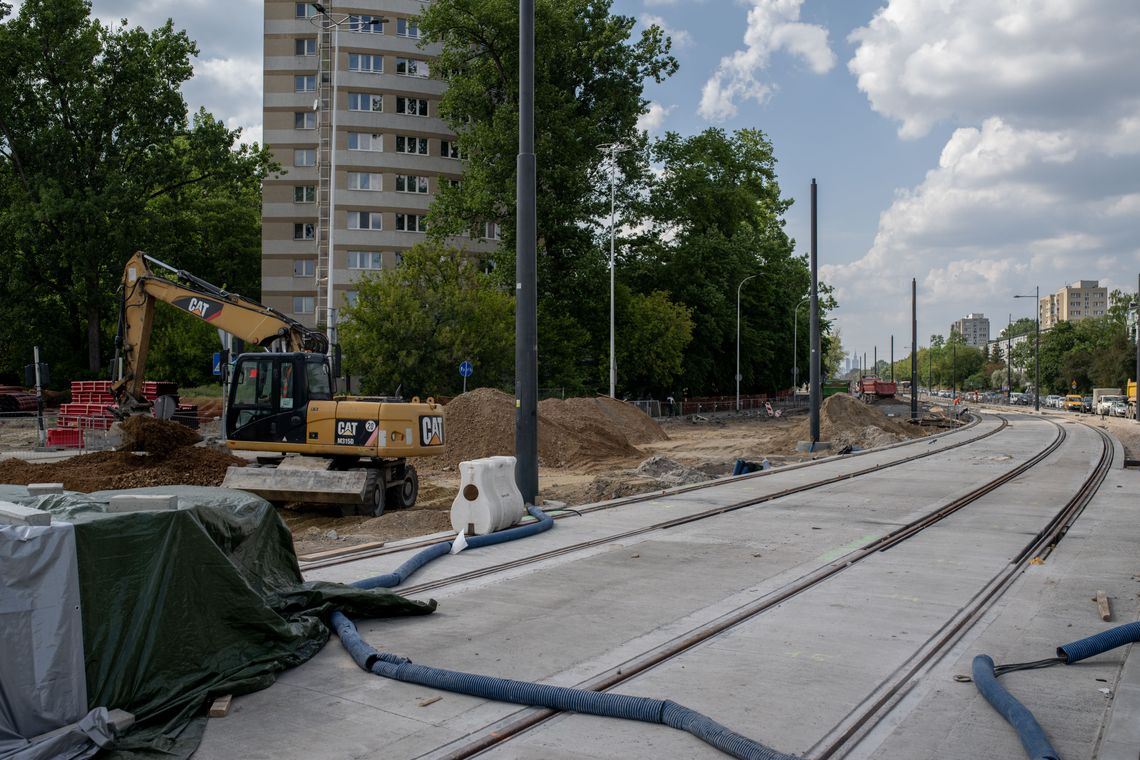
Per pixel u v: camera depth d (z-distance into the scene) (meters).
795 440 35.81
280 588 7.17
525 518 13.77
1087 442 36.84
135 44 53.50
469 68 49.66
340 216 67.44
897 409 90.88
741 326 74.12
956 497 17.08
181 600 5.64
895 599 8.72
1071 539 12.49
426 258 43.88
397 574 9.25
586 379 55.97
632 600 8.60
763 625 7.74
